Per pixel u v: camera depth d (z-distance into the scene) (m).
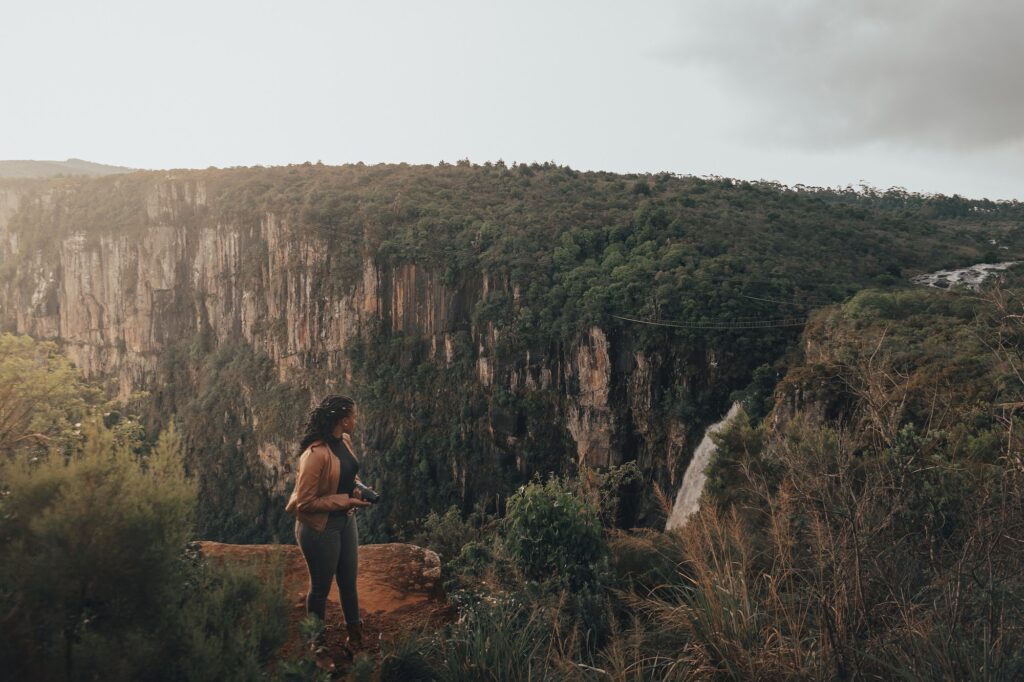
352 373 84.19
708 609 3.15
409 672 3.51
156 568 2.52
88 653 2.28
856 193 144.88
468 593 4.52
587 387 63.47
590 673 3.20
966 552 2.72
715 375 54.09
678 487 55.66
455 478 74.62
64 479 2.57
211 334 106.12
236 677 2.44
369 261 83.25
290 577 4.97
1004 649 2.47
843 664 2.69
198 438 98.56
